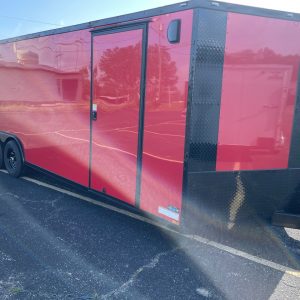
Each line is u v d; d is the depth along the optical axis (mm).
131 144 4273
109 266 3617
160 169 3934
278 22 3842
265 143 4016
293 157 4223
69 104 5324
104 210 5238
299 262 3750
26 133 6609
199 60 3498
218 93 3656
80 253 3887
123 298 3092
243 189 4004
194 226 3795
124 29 4219
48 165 6051
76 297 3092
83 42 4910
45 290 3186
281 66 3941
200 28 3457
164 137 3840
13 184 6621
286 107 4062
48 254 3852
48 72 5738
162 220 3977
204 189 3766
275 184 4184
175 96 3682
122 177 4477
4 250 3928
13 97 6875
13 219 4852
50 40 5602
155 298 3102
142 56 4012
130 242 4168
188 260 3750
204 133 3652
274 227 4520
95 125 4844
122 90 4332
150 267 3607
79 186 5320
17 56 6582
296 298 3145
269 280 3410
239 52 3688
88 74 4875
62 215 5020
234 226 4355
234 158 3869
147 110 4016
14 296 3088
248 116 3861
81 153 5195
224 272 3529
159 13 3770
